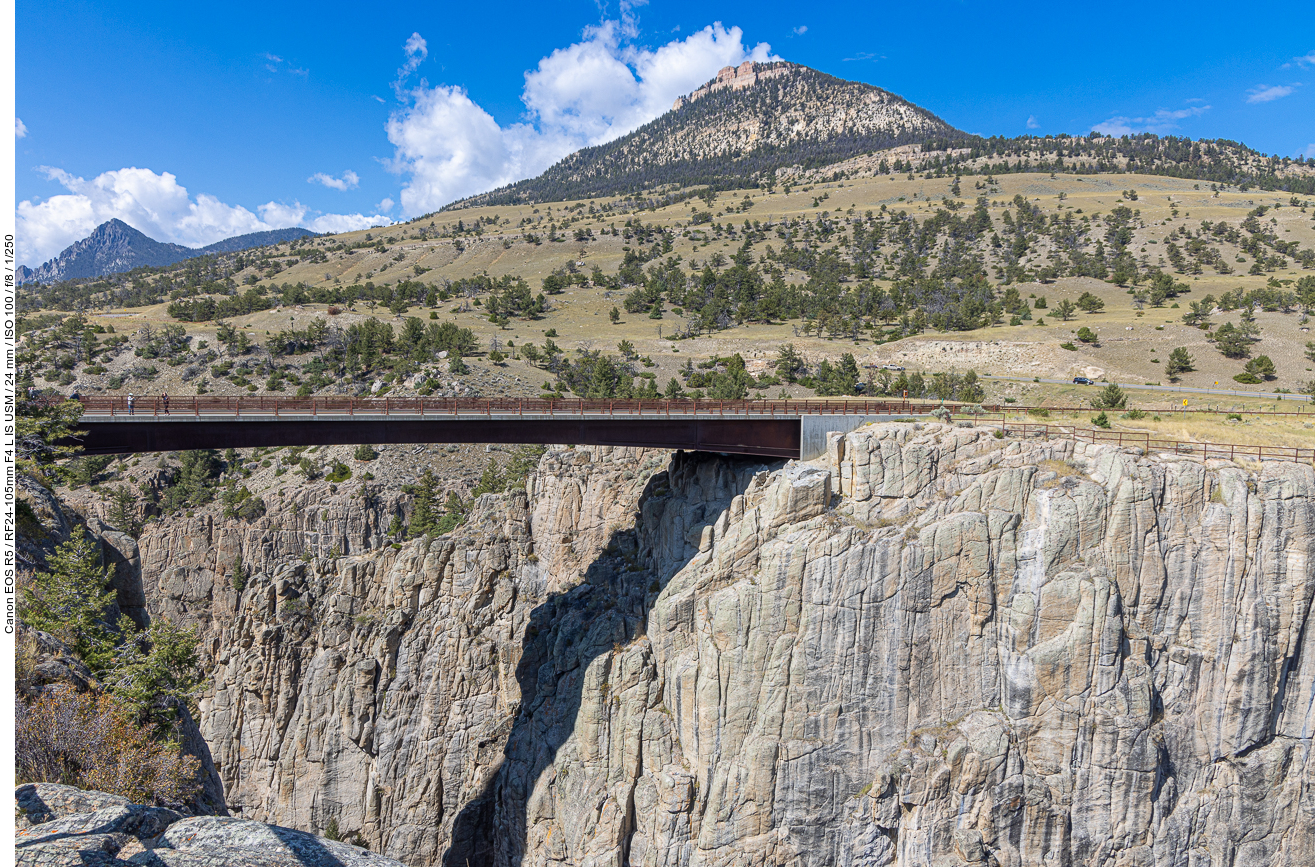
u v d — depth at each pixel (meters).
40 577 35.81
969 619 55.41
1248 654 51.62
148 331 167.75
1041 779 53.16
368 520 103.81
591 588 74.75
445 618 83.25
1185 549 53.06
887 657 55.56
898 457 58.31
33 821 16.50
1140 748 51.88
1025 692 53.47
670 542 70.75
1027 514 55.41
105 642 33.56
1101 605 52.00
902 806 54.91
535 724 69.31
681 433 64.62
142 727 28.59
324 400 56.81
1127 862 52.53
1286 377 113.19
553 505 85.81
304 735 81.31
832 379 125.75
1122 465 53.94
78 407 42.53
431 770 78.75
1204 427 65.25
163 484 118.19
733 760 56.56
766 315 194.62
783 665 56.09
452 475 115.00
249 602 88.44
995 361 133.88
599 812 59.84
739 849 55.62
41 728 21.39
